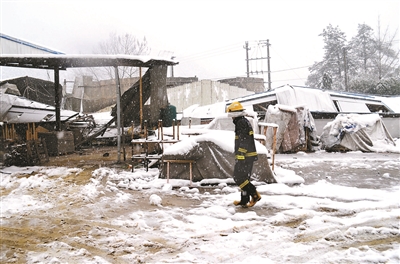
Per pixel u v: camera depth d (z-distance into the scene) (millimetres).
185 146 7379
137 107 17781
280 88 18594
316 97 17859
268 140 12758
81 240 4293
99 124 19375
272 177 7113
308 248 3818
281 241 4055
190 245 4027
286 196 6055
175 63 12906
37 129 14648
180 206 5738
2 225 4969
